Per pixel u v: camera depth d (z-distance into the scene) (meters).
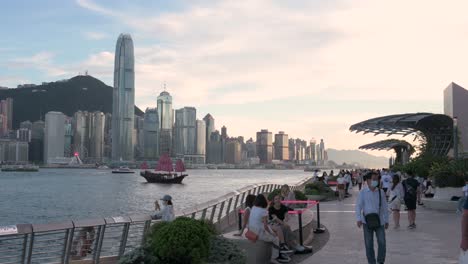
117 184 182.38
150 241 7.30
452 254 11.84
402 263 10.77
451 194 24.06
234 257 7.81
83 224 9.37
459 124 49.41
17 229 8.27
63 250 9.34
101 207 88.75
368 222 10.34
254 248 9.70
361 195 10.54
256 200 10.15
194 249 6.92
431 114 34.47
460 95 49.56
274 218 11.74
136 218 10.68
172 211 11.63
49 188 155.12
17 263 8.90
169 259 7.01
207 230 7.30
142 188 157.00
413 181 16.86
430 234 15.31
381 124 37.50
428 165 34.44
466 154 39.81
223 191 140.25
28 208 86.88
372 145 62.31
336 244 13.38
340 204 27.77
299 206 20.25
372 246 10.45
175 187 164.88
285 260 10.71
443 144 40.28
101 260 10.00
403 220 19.39
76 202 100.06
